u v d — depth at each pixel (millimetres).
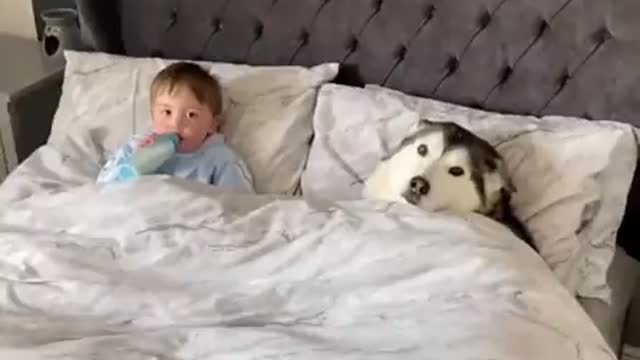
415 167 1874
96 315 1783
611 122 2012
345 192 2109
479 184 1847
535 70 2100
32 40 2881
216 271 1824
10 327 1740
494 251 1739
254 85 2277
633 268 2125
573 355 1626
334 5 2285
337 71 2287
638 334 2184
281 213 1883
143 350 1654
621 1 1972
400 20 2219
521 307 1674
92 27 2553
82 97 2361
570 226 1920
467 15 2141
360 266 1774
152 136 2123
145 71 2355
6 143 2588
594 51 2031
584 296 1941
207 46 2477
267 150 2201
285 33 2363
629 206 2084
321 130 2197
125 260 1854
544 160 1963
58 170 2225
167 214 1882
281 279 1804
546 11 2055
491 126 2045
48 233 1943
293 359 1567
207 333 1677
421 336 1608
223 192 1958
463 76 2188
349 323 1699
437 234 1779
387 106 2154
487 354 1537
